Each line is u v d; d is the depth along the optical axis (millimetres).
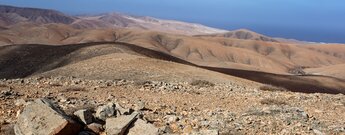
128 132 10812
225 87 24078
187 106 16500
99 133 11008
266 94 21266
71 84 21703
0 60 94250
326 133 12852
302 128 13141
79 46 91812
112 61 49531
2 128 10898
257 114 15016
